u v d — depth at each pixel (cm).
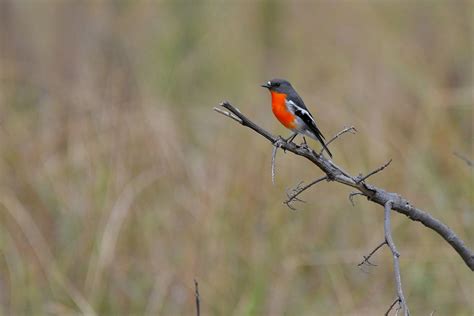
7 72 1611
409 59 1686
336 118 1473
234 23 1991
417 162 1348
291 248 1219
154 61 1723
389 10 1917
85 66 1672
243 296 1152
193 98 1691
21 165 1319
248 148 1349
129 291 1178
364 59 1778
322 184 1312
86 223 1233
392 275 1209
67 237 1228
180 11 1872
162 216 1241
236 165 1317
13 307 1148
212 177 1298
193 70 1769
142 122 1354
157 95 1595
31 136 1379
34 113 1474
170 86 1652
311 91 1666
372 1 1955
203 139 1474
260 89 1762
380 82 1633
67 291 1155
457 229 1238
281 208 1259
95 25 1898
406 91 1605
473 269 689
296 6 2123
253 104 1619
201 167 1322
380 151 1387
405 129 1516
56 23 1975
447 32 1778
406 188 1328
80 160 1315
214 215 1224
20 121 1419
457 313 1154
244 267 1192
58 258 1205
